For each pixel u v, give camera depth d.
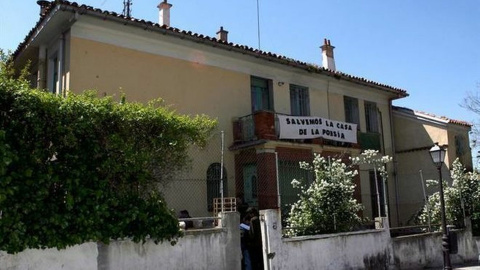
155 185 8.20
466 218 16.11
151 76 13.98
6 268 6.56
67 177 7.09
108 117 7.59
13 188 6.46
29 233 6.68
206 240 8.79
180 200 13.04
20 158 6.73
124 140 7.76
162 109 8.36
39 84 14.20
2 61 8.04
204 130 8.90
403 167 21.45
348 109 20.11
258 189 14.86
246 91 16.36
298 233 11.42
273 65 17.09
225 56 15.82
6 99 6.80
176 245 8.34
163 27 13.59
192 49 15.00
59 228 6.95
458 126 20.89
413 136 21.34
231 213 9.28
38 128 6.87
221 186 9.70
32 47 14.65
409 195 21.00
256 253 10.15
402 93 21.59
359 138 19.33
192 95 14.80
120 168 7.59
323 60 22.05
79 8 12.03
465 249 15.73
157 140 8.04
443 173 20.14
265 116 14.94
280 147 15.35
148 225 7.91
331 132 16.83
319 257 10.83
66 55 12.76
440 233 14.80
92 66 12.86
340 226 11.79
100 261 7.44
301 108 18.23
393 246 13.01
